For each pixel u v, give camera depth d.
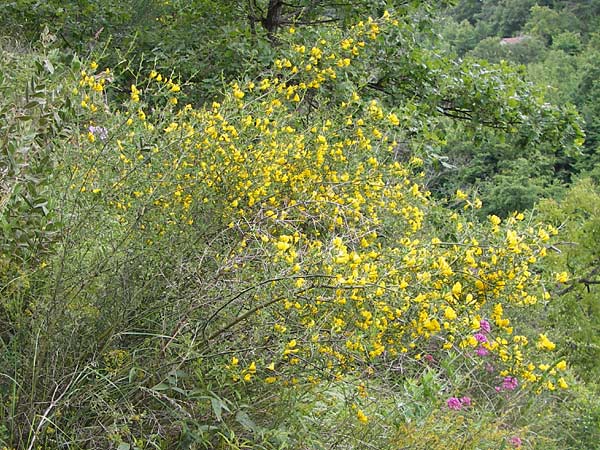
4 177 2.54
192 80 5.98
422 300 2.63
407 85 6.65
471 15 53.19
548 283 2.98
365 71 5.98
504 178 26.12
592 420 5.77
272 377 2.65
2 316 2.76
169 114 3.30
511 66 7.61
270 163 3.30
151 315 2.80
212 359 2.68
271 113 3.49
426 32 6.80
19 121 2.60
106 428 2.43
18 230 2.56
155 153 2.98
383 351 2.86
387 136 4.10
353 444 2.97
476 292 2.88
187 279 2.78
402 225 3.65
